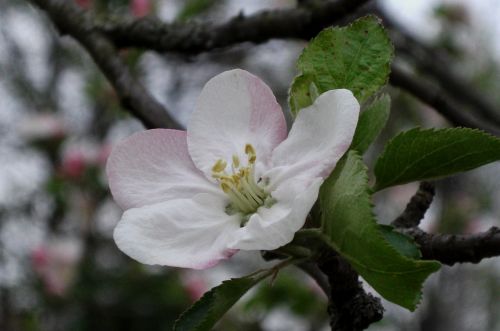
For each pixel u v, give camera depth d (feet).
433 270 0.65
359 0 1.08
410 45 1.88
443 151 0.76
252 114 0.80
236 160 0.79
